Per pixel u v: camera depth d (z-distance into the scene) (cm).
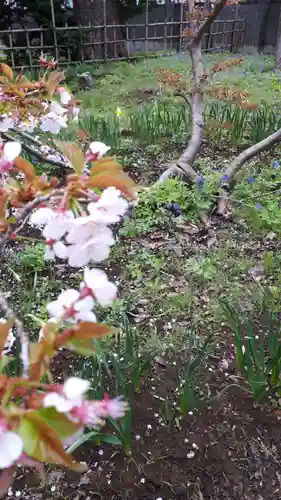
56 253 86
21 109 159
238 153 485
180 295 275
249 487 176
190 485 177
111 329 73
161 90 646
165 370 226
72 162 90
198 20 472
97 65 917
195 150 428
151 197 361
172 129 532
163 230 346
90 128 473
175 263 308
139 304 272
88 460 185
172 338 244
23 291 278
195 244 331
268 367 212
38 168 376
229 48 1138
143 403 208
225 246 326
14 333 197
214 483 177
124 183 88
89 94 698
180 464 184
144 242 334
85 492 174
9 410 63
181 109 541
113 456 186
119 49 975
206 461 185
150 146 489
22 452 62
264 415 202
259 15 1112
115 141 474
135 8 968
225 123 493
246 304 267
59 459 64
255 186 397
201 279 288
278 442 192
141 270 303
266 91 705
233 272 298
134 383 199
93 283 79
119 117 562
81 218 81
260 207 353
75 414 64
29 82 160
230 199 371
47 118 166
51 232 85
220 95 475
